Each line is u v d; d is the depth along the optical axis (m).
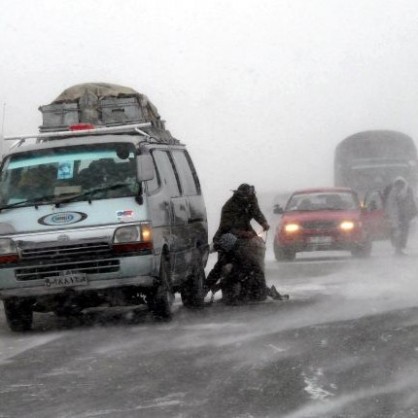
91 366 18.19
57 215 23.88
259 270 28.27
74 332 23.55
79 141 25.33
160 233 24.36
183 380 16.31
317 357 17.72
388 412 13.55
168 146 28.30
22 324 24.42
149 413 14.02
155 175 25.33
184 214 27.22
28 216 23.92
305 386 15.34
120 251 23.47
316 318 23.11
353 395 14.61
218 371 16.92
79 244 23.47
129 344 20.80
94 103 32.91
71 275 23.53
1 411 14.64
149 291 24.17
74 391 15.87
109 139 25.20
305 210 46.81
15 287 23.67
